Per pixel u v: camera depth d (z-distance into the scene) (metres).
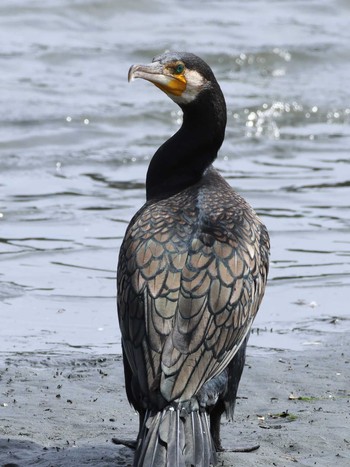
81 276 14.54
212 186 9.86
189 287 8.64
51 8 28.73
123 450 9.69
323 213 17.42
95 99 23.33
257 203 17.89
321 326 12.93
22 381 11.12
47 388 10.98
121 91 24.03
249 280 8.95
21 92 23.45
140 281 8.73
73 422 10.23
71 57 26.02
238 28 28.69
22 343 12.22
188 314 8.53
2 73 24.72
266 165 20.33
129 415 10.45
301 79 25.70
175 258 8.80
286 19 29.77
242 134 21.97
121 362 11.77
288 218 17.14
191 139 10.09
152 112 22.62
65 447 9.72
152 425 8.24
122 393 10.95
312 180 19.30
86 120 22.00
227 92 24.44
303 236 16.30
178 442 8.15
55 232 16.28
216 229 9.07
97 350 12.13
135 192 18.45
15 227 16.47
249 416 10.44
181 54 10.22
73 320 13.02
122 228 16.56
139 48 26.69
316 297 13.91
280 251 15.63
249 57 26.61
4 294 13.74
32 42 26.94
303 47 27.25
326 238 16.23
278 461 9.41
